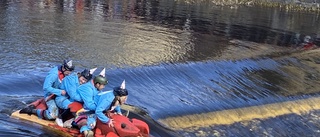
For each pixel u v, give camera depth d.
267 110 12.86
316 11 47.25
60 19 22.47
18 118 8.48
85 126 7.91
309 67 18.58
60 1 30.05
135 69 13.77
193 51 18.25
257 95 13.83
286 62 18.61
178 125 10.59
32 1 28.39
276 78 16.11
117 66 14.16
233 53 18.89
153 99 11.65
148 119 10.09
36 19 21.67
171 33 22.25
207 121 11.20
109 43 17.81
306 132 12.28
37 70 12.76
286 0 48.59
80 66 13.73
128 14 27.84
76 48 16.19
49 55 14.72
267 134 11.58
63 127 8.23
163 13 30.81
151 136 9.17
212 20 29.88
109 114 8.10
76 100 8.17
